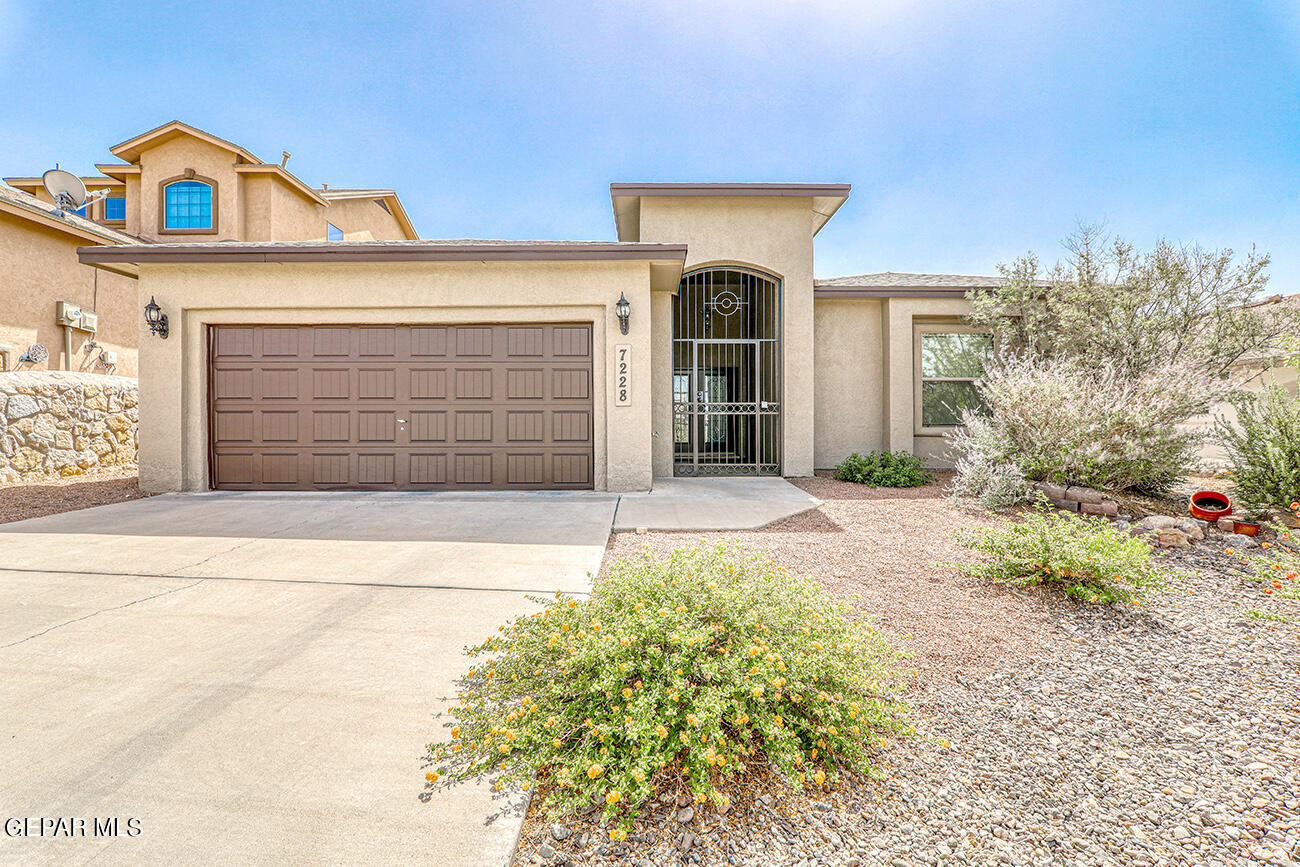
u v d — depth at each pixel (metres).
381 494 7.62
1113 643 3.00
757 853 1.61
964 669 2.72
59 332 11.28
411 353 7.86
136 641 2.95
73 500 6.91
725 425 10.01
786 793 1.85
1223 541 4.86
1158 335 8.06
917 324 10.30
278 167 15.48
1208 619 3.29
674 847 1.63
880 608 3.48
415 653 2.84
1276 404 5.52
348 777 1.88
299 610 3.41
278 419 7.84
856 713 2.00
